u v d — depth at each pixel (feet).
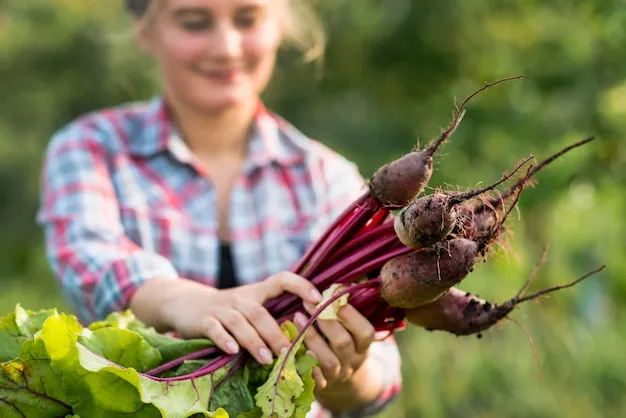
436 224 7.40
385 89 22.21
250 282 10.55
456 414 18.95
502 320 8.41
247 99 10.53
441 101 21.44
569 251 19.35
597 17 16.29
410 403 18.63
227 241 10.69
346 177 11.17
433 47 21.16
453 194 7.50
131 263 9.32
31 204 24.88
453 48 21.09
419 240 7.50
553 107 18.25
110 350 7.79
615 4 15.72
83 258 9.56
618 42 16.37
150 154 10.62
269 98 22.89
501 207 7.89
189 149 10.89
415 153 8.09
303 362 8.00
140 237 10.34
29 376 7.40
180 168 10.68
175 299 8.78
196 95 10.36
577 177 16.69
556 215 19.43
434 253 7.66
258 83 10.63
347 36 21.47
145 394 7.38
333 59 21.95
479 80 21.43
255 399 8.04
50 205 10.19
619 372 19.51
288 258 10.64
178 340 8.26
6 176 24.57
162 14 10.23
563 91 18.34
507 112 18.75
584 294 19.76
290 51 21.68
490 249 8.08
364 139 21.84
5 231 24.59
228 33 10.11
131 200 10.40
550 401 18.98
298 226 10.76
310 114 22.81
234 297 8.36
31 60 23.75
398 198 8.10
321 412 10.36
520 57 19.77
